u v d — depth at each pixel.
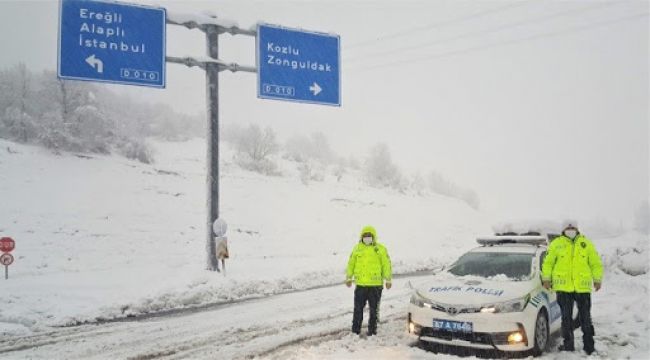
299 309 10.91
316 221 33.75
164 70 15.46
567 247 7.31
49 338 8.43
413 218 41.16
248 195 35.34
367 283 8.47
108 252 21.48
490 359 7.02
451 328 7.02
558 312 8.15
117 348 7.75
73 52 14.42
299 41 17.69
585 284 7.17
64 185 27.98
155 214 27.62
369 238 8.66
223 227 15.62
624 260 14.20
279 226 30.94
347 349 7.49
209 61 16.00
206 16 16.22
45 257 19.62
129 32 15.14
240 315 10.28
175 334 8.61
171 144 47.19
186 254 22.91
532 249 8.55
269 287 14.07
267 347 7.67
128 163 34.78
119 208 27.02
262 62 17.00
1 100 33.81
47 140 32.00
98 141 34.47
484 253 8.66
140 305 11.01
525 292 7.19
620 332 8.20
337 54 18.33
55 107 34.03
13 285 13.16
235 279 13.84
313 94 17.73
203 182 35.38
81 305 10.82
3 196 24.77
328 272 16.97
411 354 7.15
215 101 16.08
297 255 25.62
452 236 38.28
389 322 9.47
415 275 17.81
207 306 11.46
